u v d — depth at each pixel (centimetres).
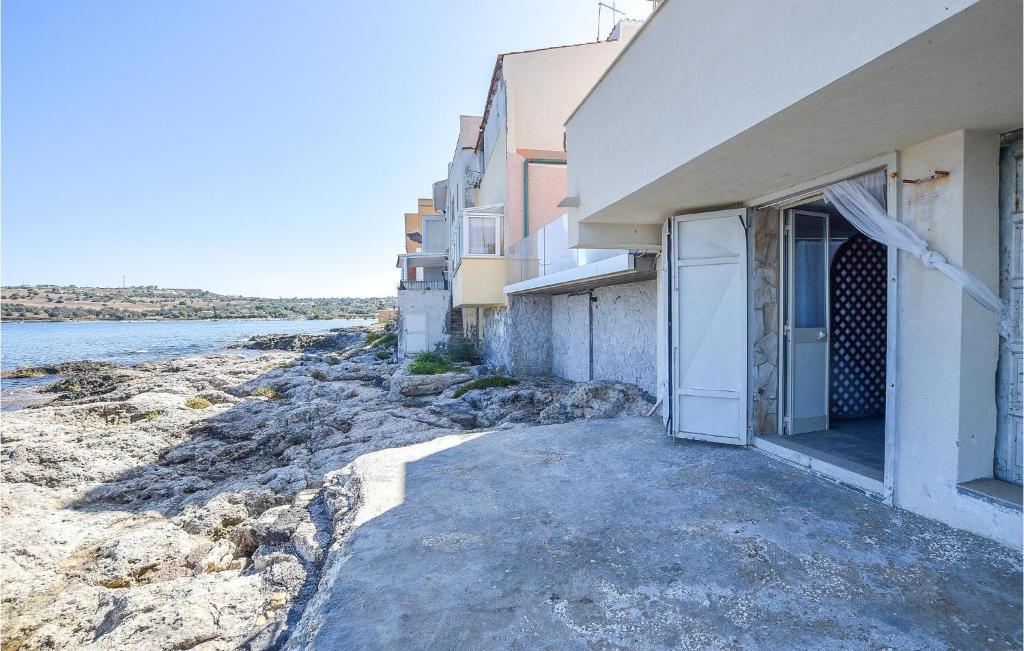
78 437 888
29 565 488
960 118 305
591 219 612
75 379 2006
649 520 376
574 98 1487
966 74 241
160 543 512
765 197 511
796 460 488
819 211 568
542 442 608
